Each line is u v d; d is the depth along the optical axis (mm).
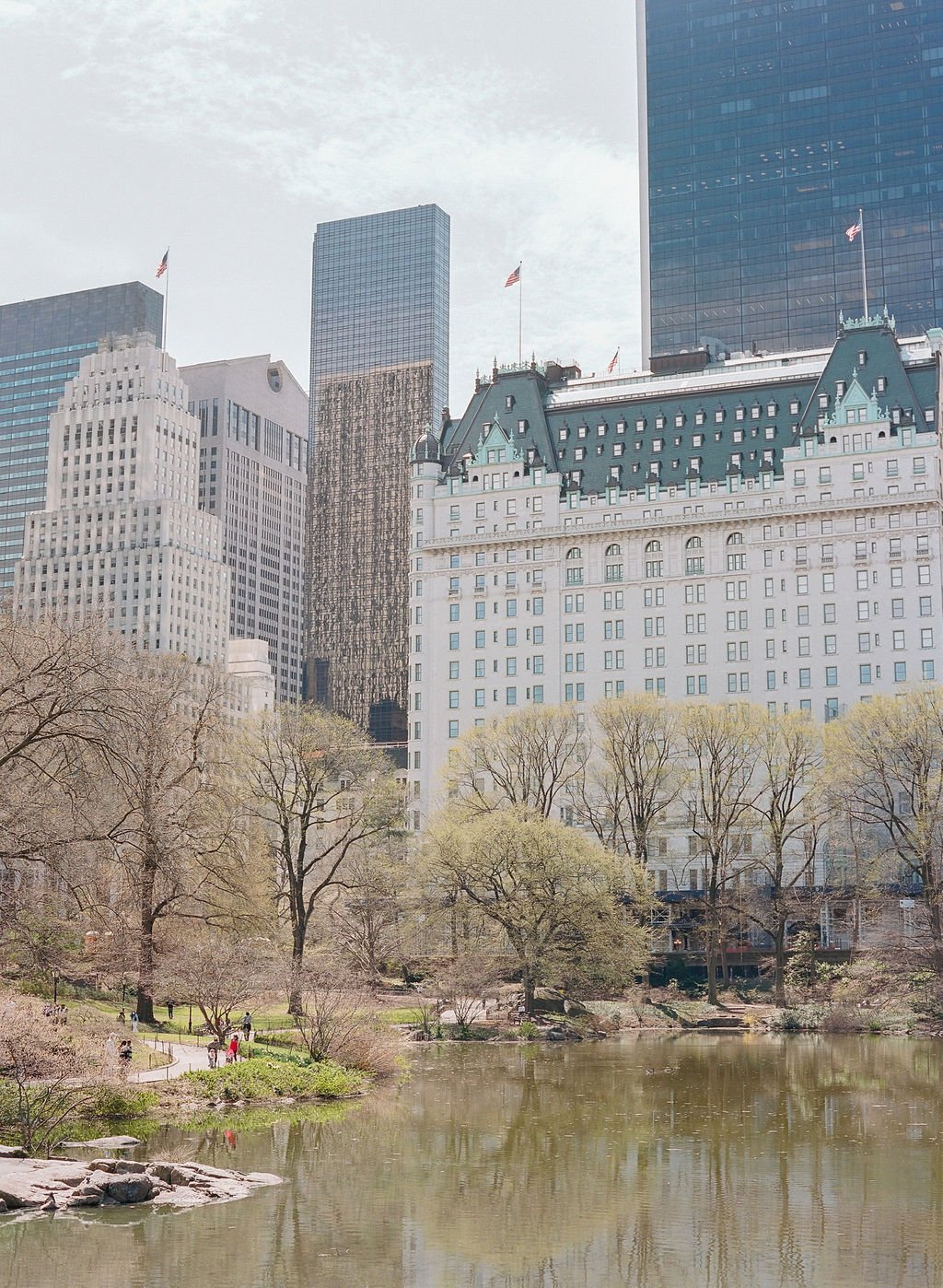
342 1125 57094
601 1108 63156
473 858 108000
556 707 157125
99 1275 34500
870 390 185625
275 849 102000
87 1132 52062
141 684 68188
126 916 81812
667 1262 36656
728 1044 98125
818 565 182250
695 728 135750
